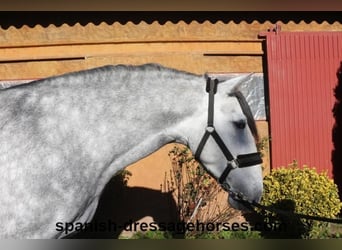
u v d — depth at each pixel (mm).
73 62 6953
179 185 6250
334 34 7152
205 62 7082
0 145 3217
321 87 7145
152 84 3531
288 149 7090
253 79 7164
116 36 7000
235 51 7105
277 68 7090
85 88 3441
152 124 3521
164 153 6828
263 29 7168
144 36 7023
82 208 3424
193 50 7066
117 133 3447
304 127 7117
